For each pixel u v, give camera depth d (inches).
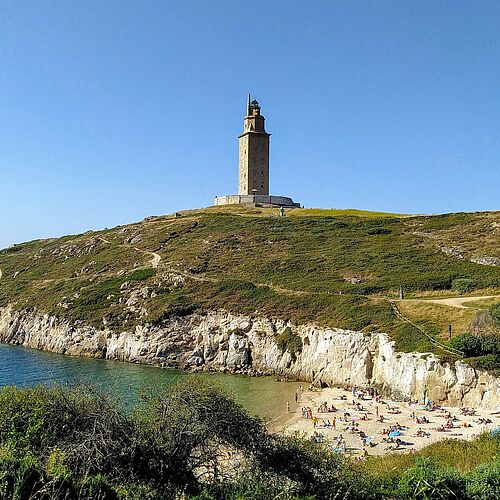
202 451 831.1
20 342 3860.7
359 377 2346.2
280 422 1891.0
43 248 5570.9
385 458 1142.3
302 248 3853.3
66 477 621.9
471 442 1198.3
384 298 2783.0
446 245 3550.7
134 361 3088.1
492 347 1946.4
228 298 3211.1
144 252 4404.5
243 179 5516.7
